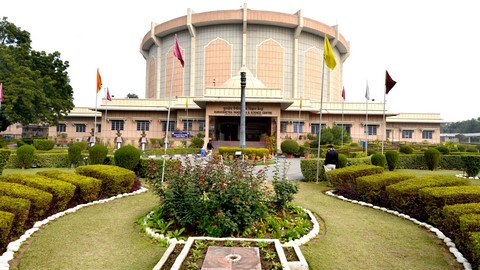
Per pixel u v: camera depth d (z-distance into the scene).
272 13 42.94
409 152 23.34
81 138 41.72
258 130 38.66
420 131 41.69
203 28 45.62
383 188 8.91
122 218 7.04
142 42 54.34
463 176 15.49
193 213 5.94
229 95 31.27
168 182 6.72
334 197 9.98
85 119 42.16
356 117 38.22
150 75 54.38
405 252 5.41
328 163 12.48
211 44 45.06
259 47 44.41
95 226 6.43
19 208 5.48
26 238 5.64
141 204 8.40
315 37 48.06
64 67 34.66
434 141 41.62
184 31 47.00
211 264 3.92
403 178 9.25
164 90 49.16
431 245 5.76
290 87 45.06
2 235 4.78
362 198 9.28
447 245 5.75
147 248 5.29
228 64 44.34
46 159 16.11
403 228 6.75
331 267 4.75
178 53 14.71
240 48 44.38
